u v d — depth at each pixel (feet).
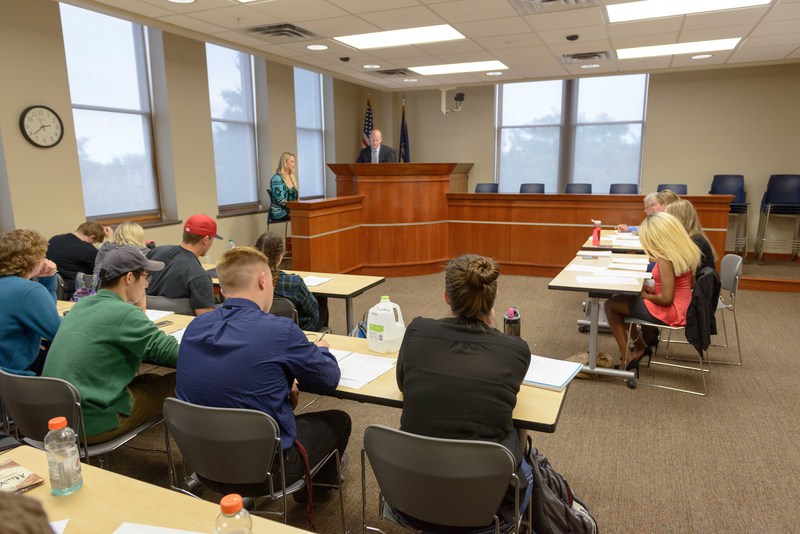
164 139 20.85
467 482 4.59
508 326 7.45
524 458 5.86
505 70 26.27
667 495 7.75
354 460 8.77
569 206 22.34
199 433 5.35
